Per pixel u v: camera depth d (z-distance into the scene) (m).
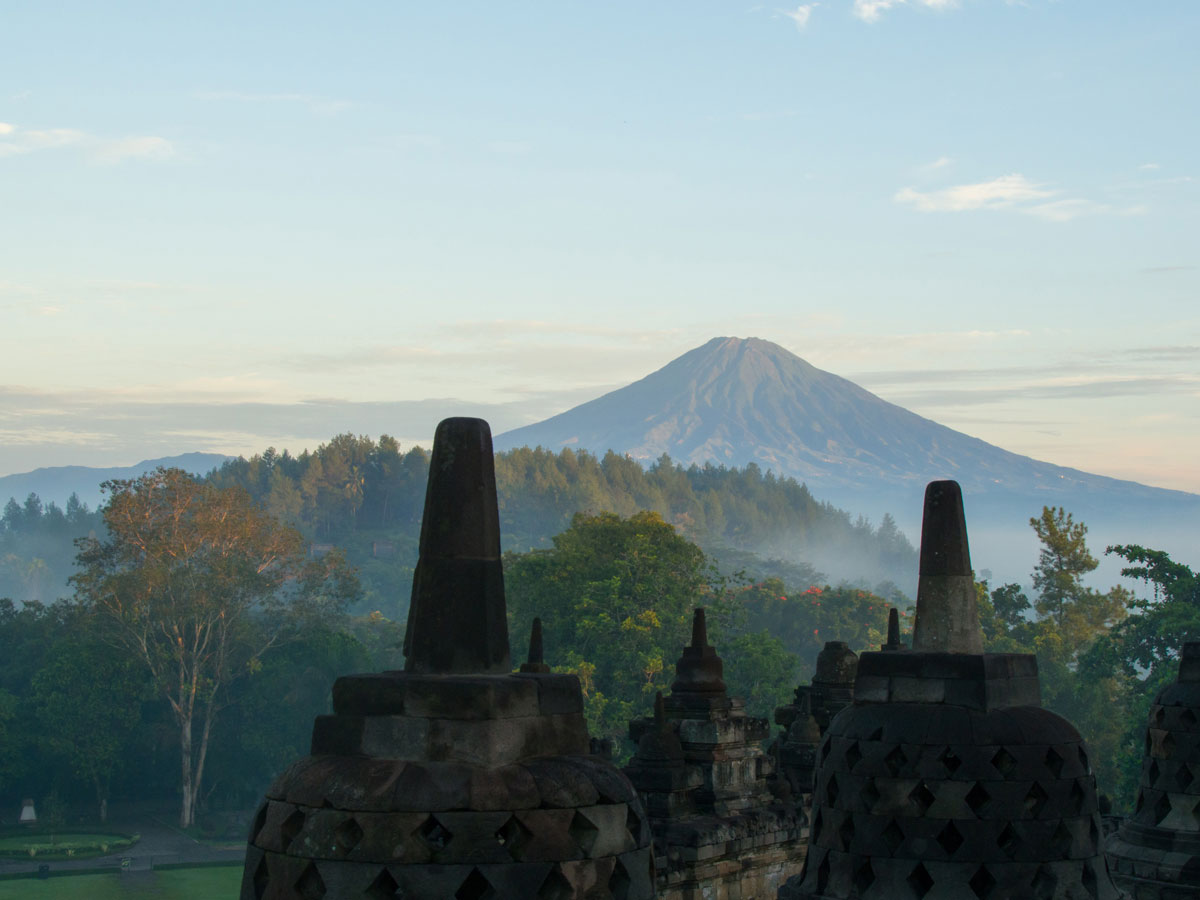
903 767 9.47
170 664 94.12
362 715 7.01
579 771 6.90
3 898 67.25
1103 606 98.81
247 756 95.62
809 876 10.00
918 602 9.99
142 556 93.69
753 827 15.43
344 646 96.62
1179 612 63.84
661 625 76.81
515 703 6.91
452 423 7.37
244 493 97.00
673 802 15.41
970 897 9.11
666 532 81.81
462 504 7.26
